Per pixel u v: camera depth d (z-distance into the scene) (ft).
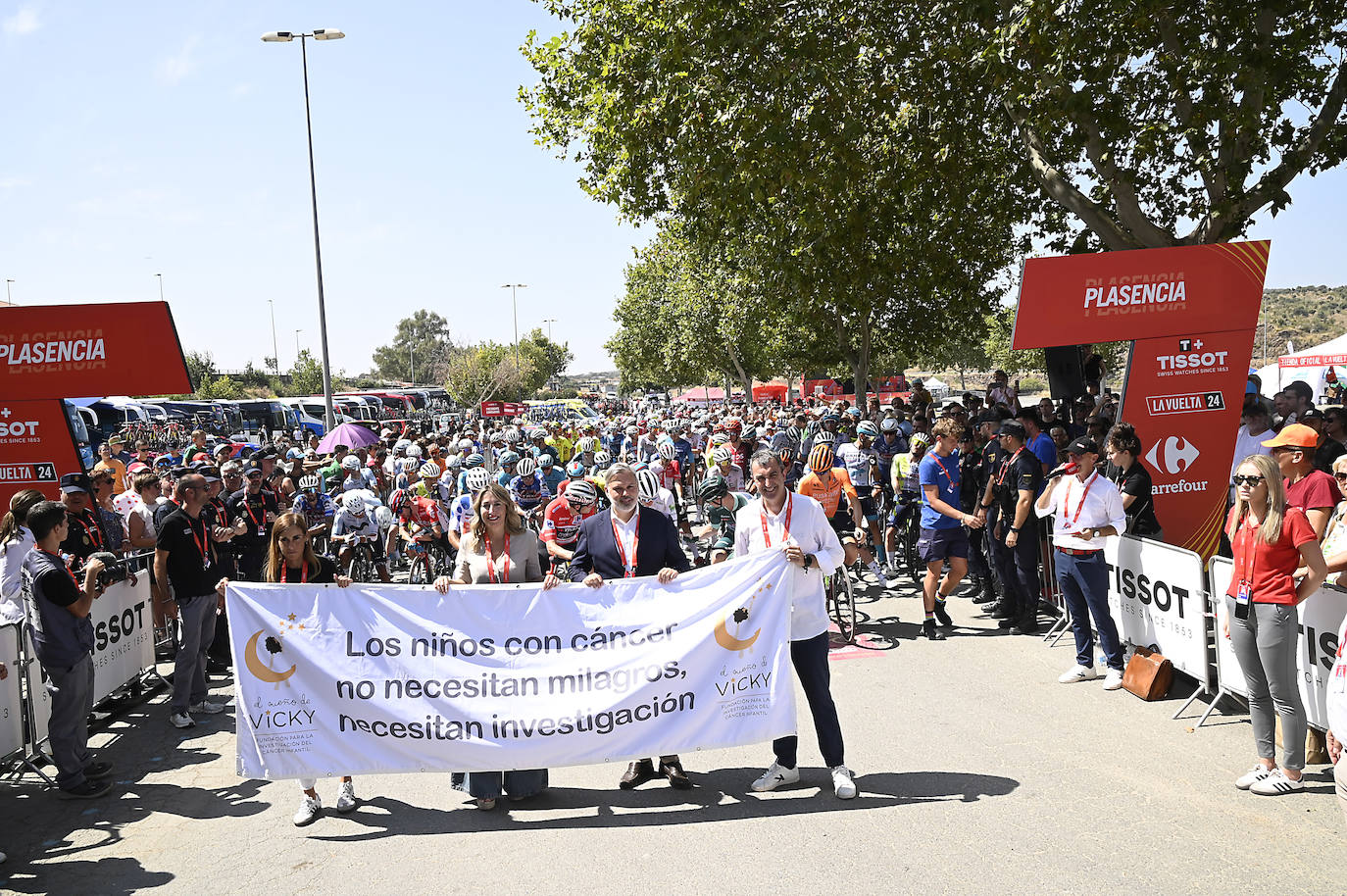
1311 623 16.14
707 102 42.75
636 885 13.00
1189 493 24.91
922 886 12.59
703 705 16.19
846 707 20.65
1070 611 21.71
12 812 16.80
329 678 15.90
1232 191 34.81
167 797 17.26
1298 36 36.27
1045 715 19.47
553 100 52.49
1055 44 33.68
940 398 209.36
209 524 22.00
